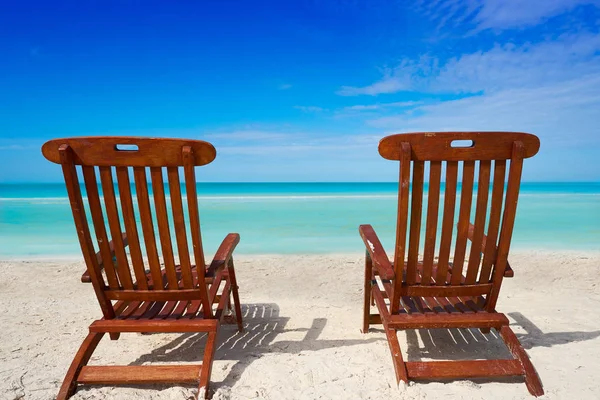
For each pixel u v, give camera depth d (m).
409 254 2.33
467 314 2.41
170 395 2.15
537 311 3.69
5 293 4.39
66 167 2.04
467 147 2.08
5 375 2.41
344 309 3.87
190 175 2.07
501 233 2.27
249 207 14.51
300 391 2.21
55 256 6.40
